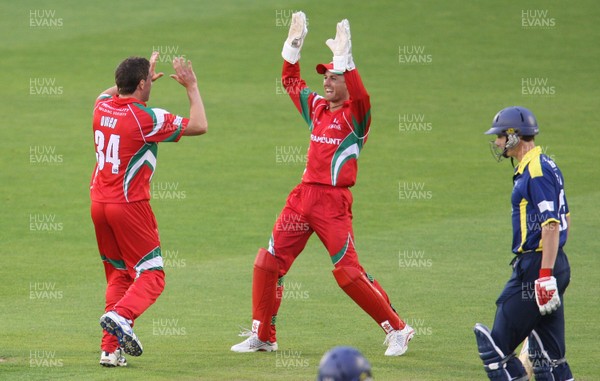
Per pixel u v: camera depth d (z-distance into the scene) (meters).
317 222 29.78
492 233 49.31
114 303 28.22
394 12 107.88
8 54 93.81
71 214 54.03
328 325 34.09
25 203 56.06
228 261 44.94
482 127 75.00
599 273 41.34
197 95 27.89
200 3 112.75
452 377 26.27
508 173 62.84
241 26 103.88
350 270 29.25
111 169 27.41
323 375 13.48
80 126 74.38
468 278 41.00
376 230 50.19
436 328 33.16
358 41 99.31
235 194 58.34
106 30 101.88
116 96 27.97
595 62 93.31
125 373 26.53
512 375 23.53
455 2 110.56
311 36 100.69
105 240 28.11
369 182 60.84
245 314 36.06
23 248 47.12
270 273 29.83
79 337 32.22
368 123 29.48
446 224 51.31
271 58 94.69
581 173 62.44
